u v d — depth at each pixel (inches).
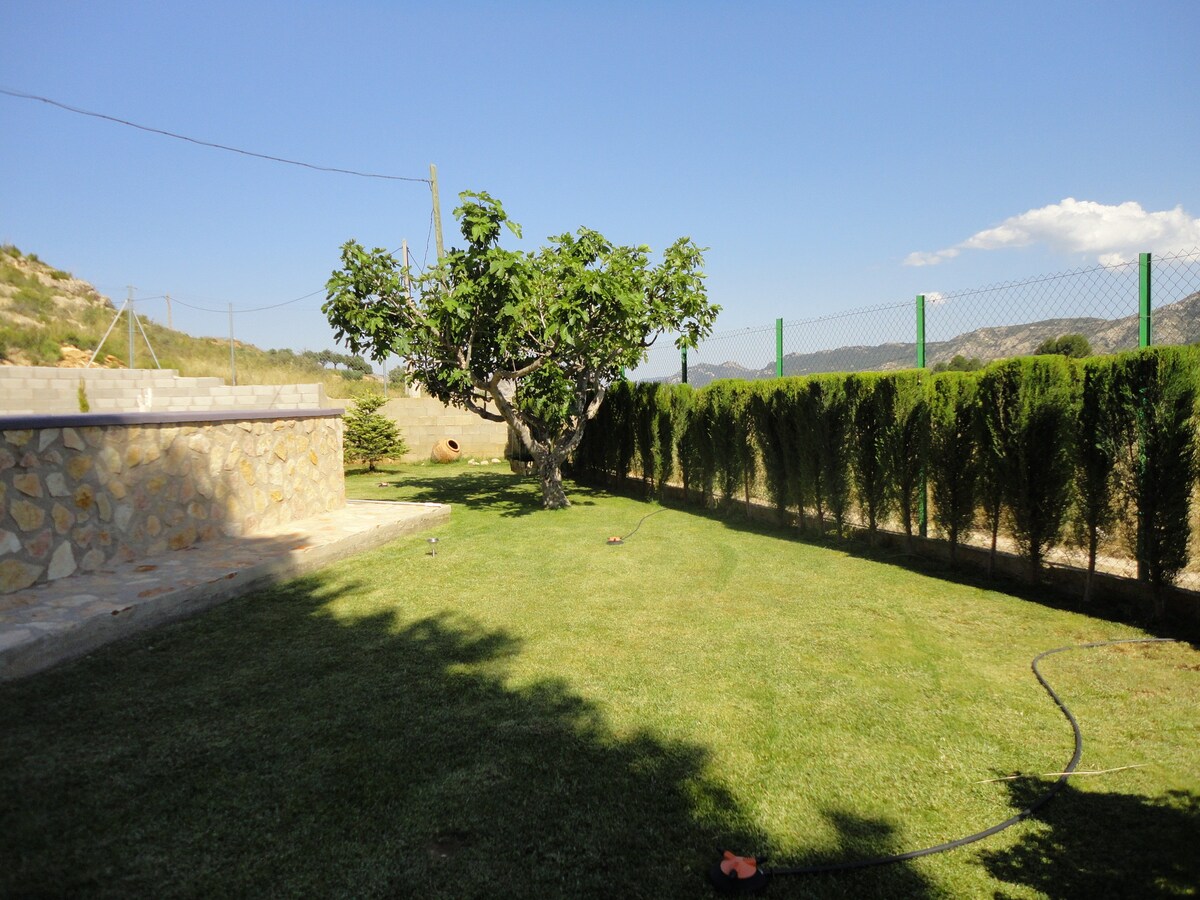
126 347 972.6
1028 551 203.9
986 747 113.9
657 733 118.3
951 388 224.1
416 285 342.3
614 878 82.6
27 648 135.5
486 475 522.0
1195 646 156.1
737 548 266.4
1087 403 181.8
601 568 234.4
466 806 96.6
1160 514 167.2
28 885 79.4
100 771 103.5
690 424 375.6
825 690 136.0
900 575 223.0
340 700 129.6
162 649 153.0
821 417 275.6
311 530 259.8
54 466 180.7
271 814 94.2
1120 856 86.6
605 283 311.1
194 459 229.1
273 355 1212.5
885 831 92.2
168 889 79.8
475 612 185.5
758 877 81.2
